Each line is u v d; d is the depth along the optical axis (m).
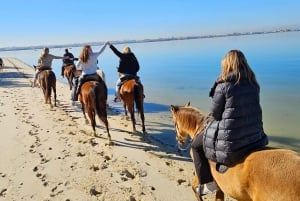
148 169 7.95
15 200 6.62
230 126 4.11
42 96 19.19
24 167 8.25
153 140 10.46
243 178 3.93
